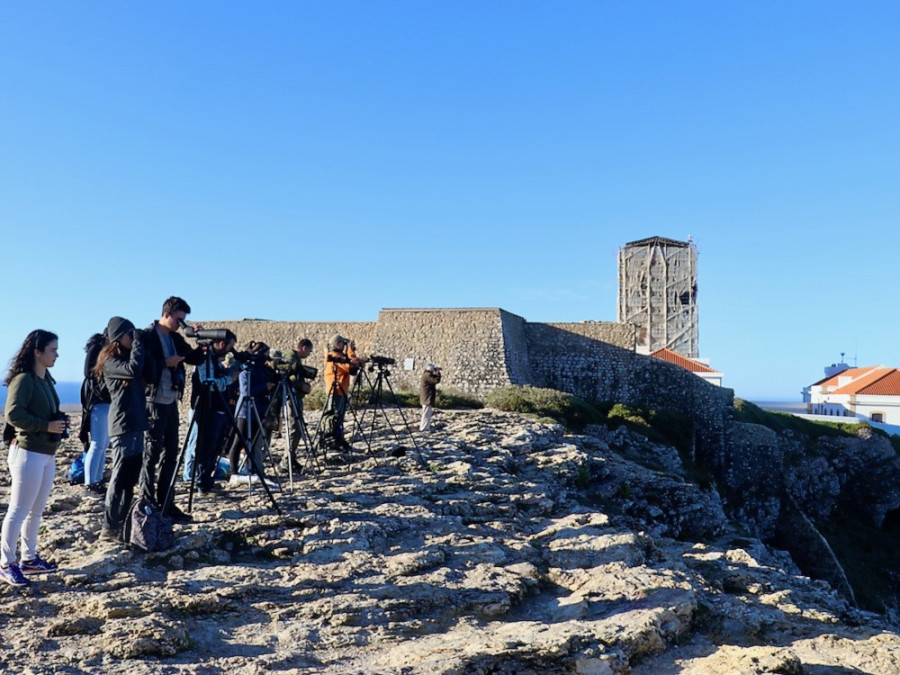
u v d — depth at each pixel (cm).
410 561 883
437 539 1011
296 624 692
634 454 3516
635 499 1959
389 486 1313
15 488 725
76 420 2389
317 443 1627
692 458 4203
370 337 4756
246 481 1267
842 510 5250
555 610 815
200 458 1178
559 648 645
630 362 4741
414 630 714
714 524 2184
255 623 696
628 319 10450
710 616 843
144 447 936
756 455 4788
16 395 717
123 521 868
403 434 2117
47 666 553
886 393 8506
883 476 5366
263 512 1048
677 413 4512
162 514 909
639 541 1101
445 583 829
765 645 780
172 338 927
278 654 619
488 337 4412
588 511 1363
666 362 4738
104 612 662
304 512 1059
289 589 778
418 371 4494
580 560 1007
